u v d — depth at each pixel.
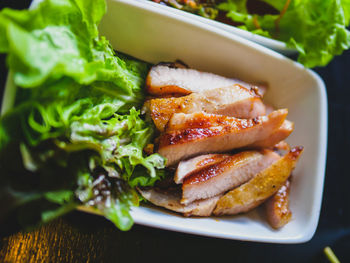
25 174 0.17
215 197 0.23
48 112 0.17
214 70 0.25
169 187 0.23
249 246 0.27
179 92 0.23
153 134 0.22
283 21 0.26
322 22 0.25
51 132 0.18
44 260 0.21
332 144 0.32
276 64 0.24
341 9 0.25
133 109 0.21
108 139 0.19
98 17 0.19
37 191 0.17
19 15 0.16
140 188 0.22
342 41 0.25
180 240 0.25
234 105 0.23
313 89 0.25
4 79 0.20
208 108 0.23
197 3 0.26
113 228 0.23
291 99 0.26
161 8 0.22
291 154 0.23
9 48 0.16
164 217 0.21
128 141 0.21
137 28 0.23
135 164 0.20
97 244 0.22
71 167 0.18
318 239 0.29
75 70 0.17
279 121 0.23
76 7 0.18
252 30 0.27
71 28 0.18
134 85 0.23
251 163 0.23
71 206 0.17
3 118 0.16
